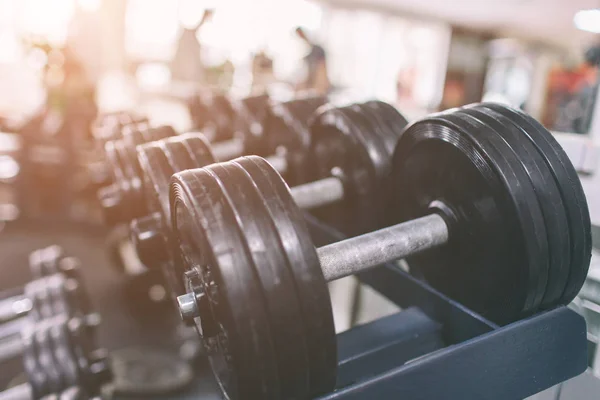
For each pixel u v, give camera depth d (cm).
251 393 68
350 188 127
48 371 120
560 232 82
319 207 153
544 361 82
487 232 89
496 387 77
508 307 88
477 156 84
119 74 450
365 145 118
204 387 216
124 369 218
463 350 75
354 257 87
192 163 97
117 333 252
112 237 276
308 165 148
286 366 67
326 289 67
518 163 82
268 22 325
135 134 130
